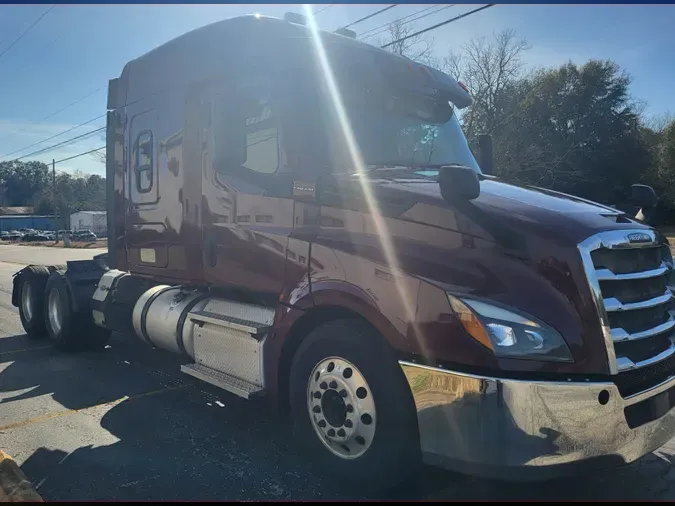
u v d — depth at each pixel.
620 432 2.98
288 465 4.05
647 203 4.27
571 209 3.43
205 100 4.85
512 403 2.85
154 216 5.59
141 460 4.16
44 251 41.41
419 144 4.71
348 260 3.58
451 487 3.63
